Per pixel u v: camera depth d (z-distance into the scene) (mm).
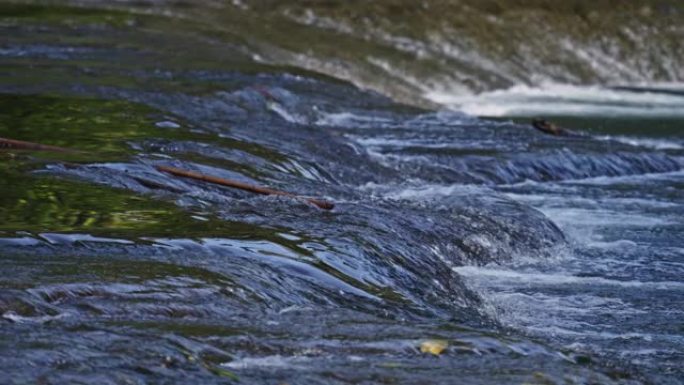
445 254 26203
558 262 27578
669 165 40438
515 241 27953
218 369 16344
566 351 18797
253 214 25578
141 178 27750
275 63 52969
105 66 46344
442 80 57562
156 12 60625
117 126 34344
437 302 22875
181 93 41656
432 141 40219
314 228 24625
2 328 17234
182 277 20031
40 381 15219
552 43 63531
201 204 26297
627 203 34969
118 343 16812
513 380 16906
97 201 25391
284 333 18203
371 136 40531
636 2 66875
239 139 34375
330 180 33156
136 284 19438
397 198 30578
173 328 17891
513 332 21281
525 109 54375
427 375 16859
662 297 24953
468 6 64125
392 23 62281
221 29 58062
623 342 21609
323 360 17203
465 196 31078
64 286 18906
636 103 57219
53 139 31953
